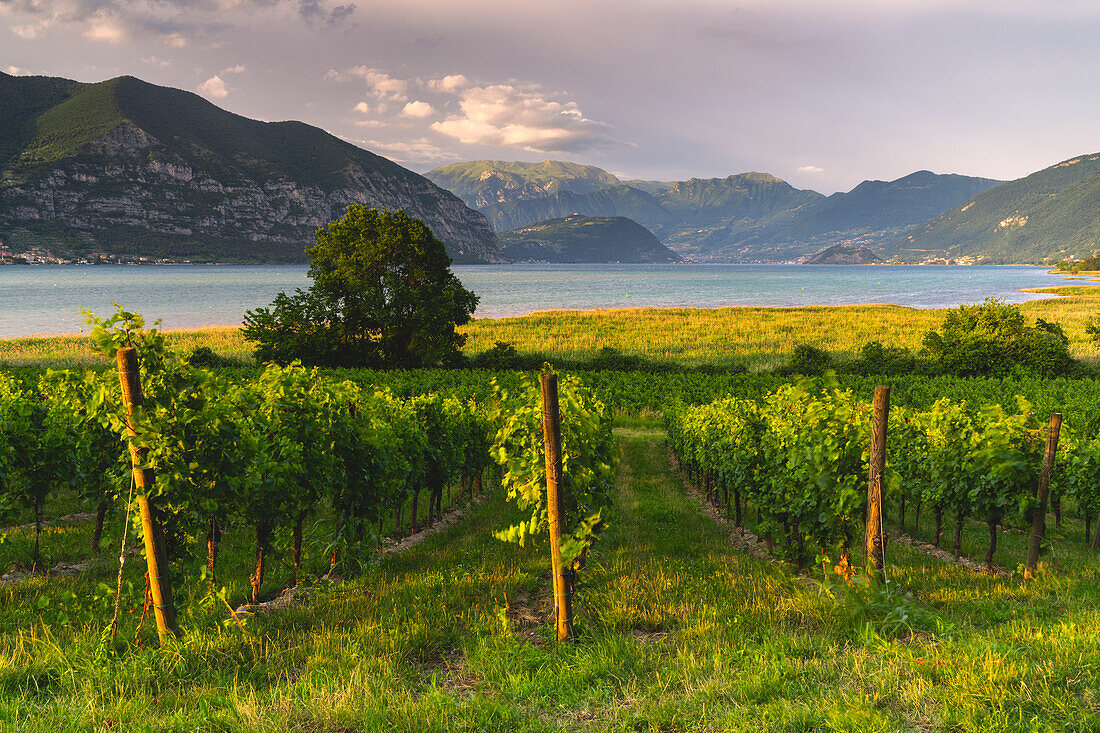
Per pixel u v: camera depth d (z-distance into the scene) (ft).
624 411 121.90
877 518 25.04
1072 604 25.17
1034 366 142.31
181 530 21.89
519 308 402.52
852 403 30.17
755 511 57.93
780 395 40.86
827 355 162.30
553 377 21.47
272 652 20.67
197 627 21.47
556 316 305.32
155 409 19.47
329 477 30.91
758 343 220.02
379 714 15.55
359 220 149.18
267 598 29.12
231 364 151.84
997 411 35.70
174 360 21.71
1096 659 16.69
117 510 22.26
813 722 14.90
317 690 17.04
